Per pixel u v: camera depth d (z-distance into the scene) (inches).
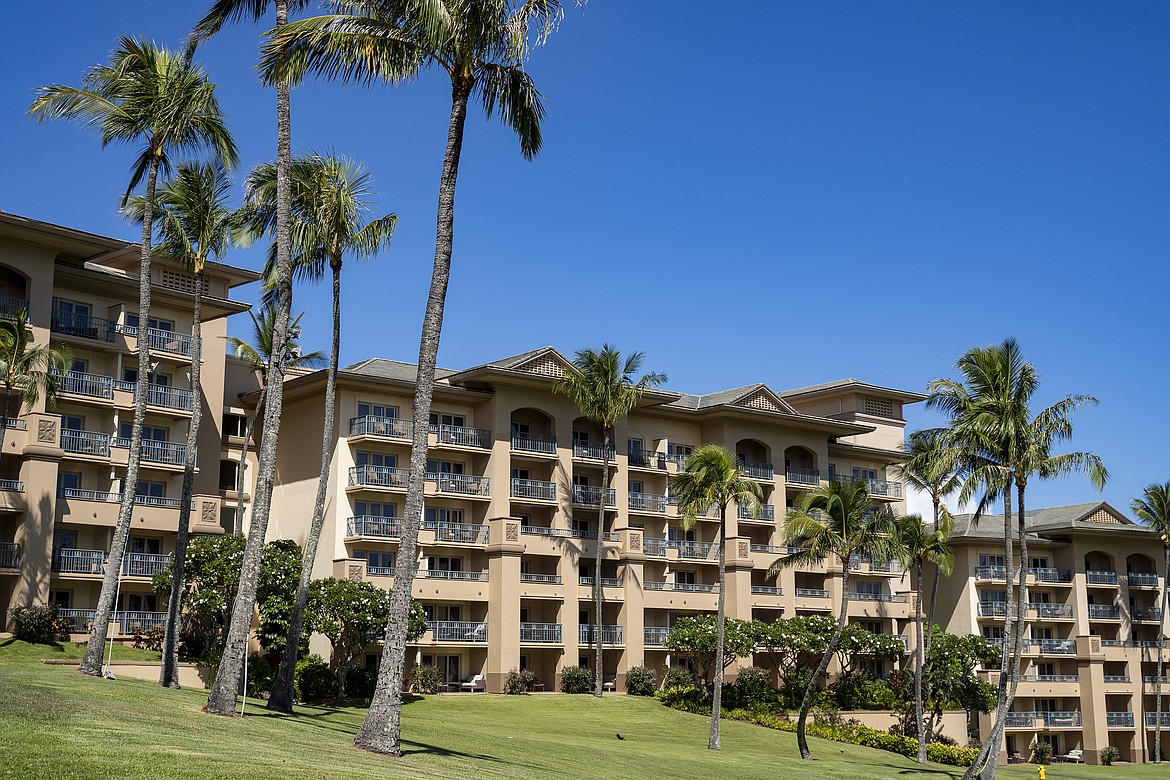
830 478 3334.2
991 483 1803.6
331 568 2416.3
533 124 1159.6
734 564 2925.7
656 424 3026.6
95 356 2265.0
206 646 2103.8
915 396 3622.0
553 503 2704.2
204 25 1437.0
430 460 2623.0
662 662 2864.2
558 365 2775.6
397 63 1091.3
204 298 2385.6
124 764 721.6
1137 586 3602.4
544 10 1078.4
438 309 1107.9
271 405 1252.5
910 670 2947.8
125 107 1544.0
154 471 2311.8
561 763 1413.6
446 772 965.2
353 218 1673.2
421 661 2500.0
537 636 2588.6
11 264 2075.5
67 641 1956.2
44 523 2026.3
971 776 1745.8
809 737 2429.9
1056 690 3265.3
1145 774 2805.1
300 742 999.6
